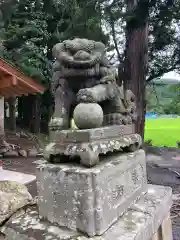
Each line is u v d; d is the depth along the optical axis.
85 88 1.76
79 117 1.68
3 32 10.20
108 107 2.02
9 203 2.02
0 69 5.41
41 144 11.38
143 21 6.58
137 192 2.04
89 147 1.59
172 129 23.03
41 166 1.76
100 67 1.91
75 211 1.57
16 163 7.65
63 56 1.79
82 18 9.23
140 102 9.44
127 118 2.07
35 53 10.45
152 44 11.88
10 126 12.93
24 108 15.45
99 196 1.52
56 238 1.52
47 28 12.64
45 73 10.84
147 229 1.69
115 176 1.72
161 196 2.17
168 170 9.47
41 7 12.39
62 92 1.87
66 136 1.70
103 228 1.54
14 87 6.06
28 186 4.25
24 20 11.07
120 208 1.76
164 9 6.90
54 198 1.68
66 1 11.13
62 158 1.77
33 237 1.57
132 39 9.46
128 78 9.55
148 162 10.77
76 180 1.55
